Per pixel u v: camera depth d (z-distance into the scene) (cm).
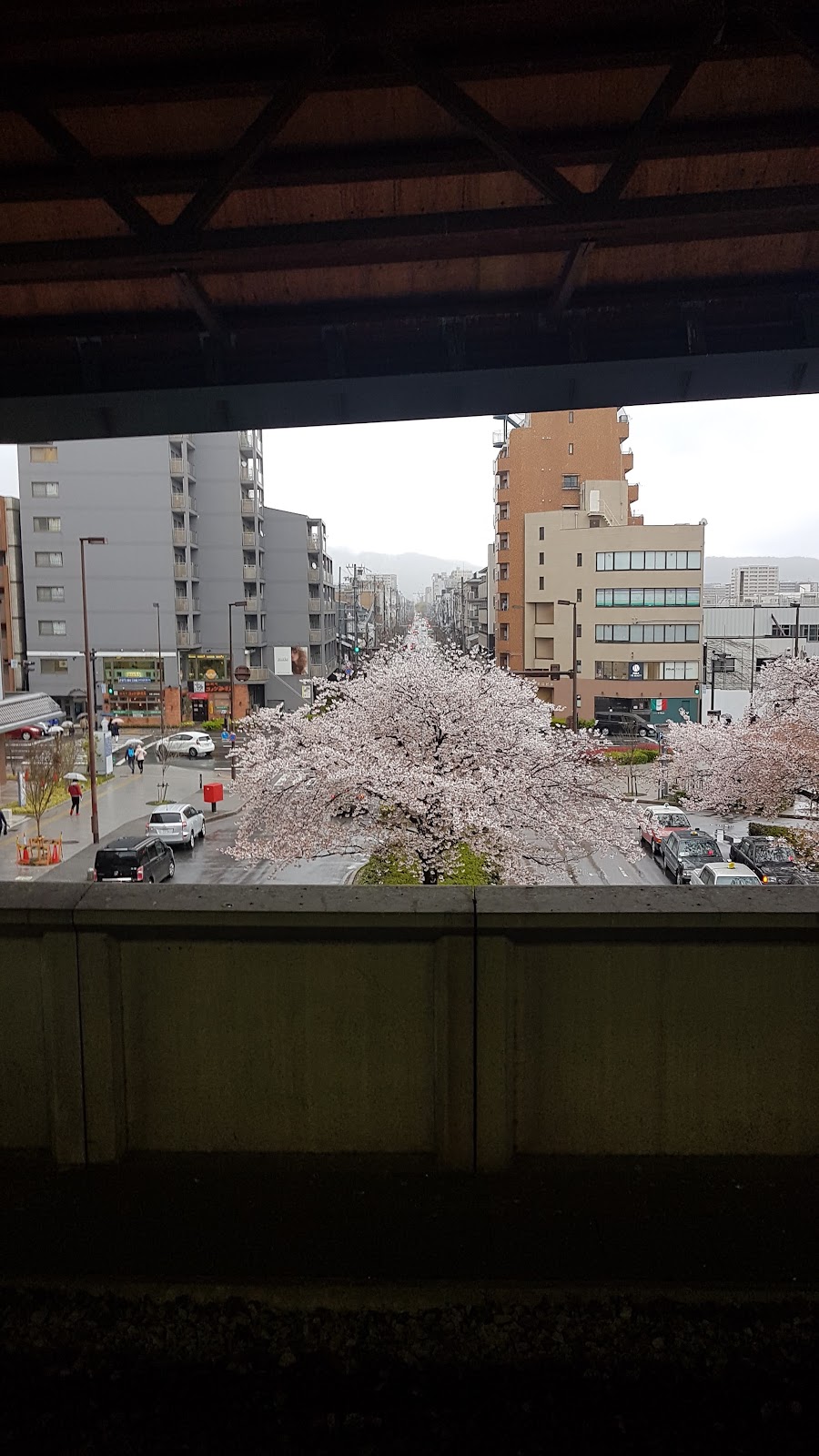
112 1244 258
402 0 340
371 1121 292
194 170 418
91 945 284
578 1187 281
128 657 4700
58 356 550
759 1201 273
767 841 2033
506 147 374
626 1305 241
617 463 5441
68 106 382
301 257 429
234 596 4978
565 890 295
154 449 4612
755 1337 233
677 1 341
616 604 4759
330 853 1490
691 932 281
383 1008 286
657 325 524
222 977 288
